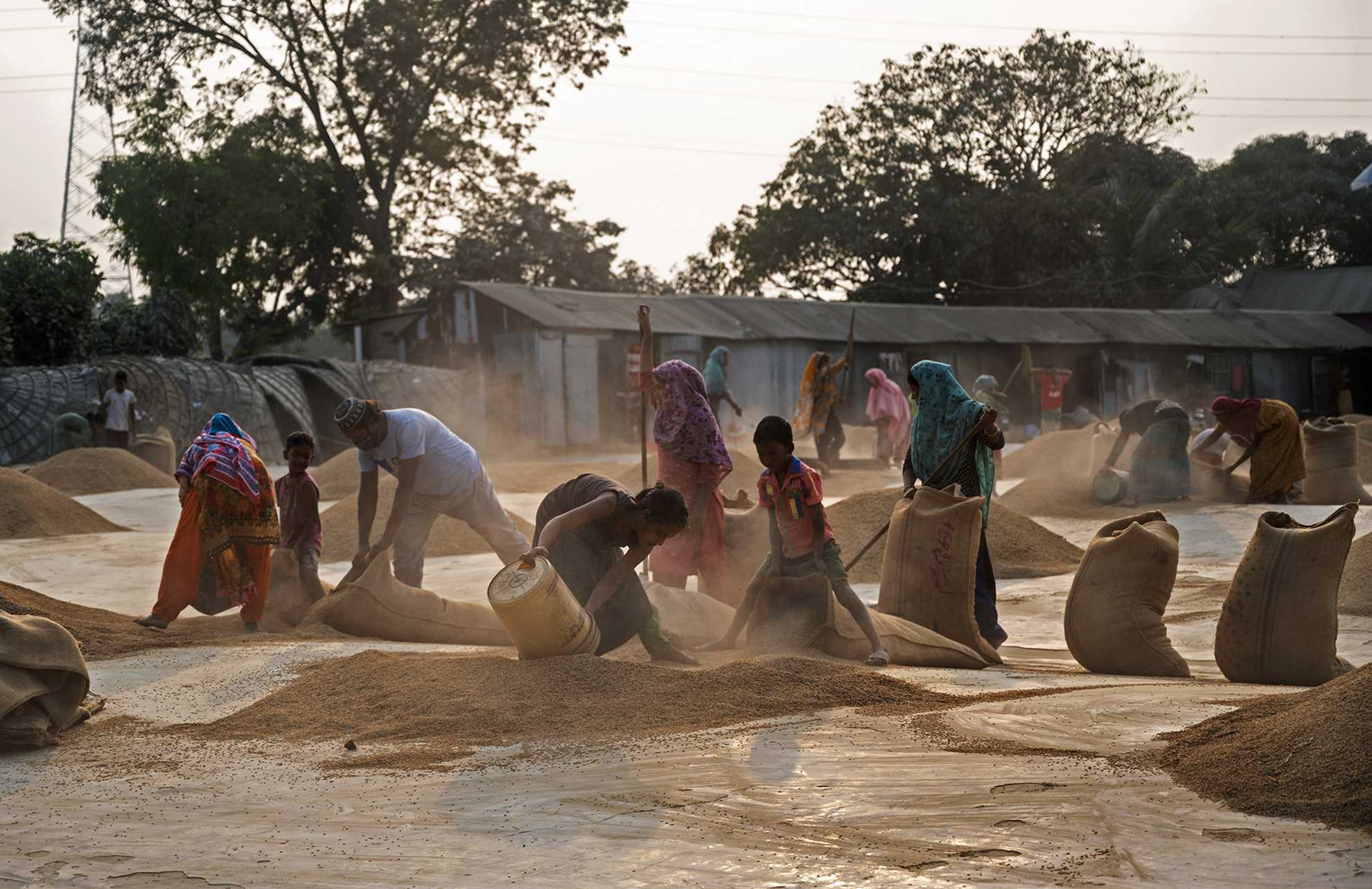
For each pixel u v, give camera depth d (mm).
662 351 34250
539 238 45938
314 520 8508
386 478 13930
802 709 4887
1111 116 50125
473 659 5523
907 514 7203
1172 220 49594
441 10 39969
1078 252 50406
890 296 47625
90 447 23562
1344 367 44875
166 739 4980
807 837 3391
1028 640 8016
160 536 14727
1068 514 14305
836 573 6273
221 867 3373
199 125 39156
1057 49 48938
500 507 8539
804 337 35562
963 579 7004
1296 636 6004
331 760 4469
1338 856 3070
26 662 4926
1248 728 4047
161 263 38000
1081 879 3004
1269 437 14203
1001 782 3803
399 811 3799
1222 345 41875
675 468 8031
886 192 48188
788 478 6355
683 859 3252
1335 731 3650
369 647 6836
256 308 42031
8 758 4738
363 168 42719
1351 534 6109
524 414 32781
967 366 38719
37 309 31859
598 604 5676
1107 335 40062
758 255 49062
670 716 4781
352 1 40062
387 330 36281
